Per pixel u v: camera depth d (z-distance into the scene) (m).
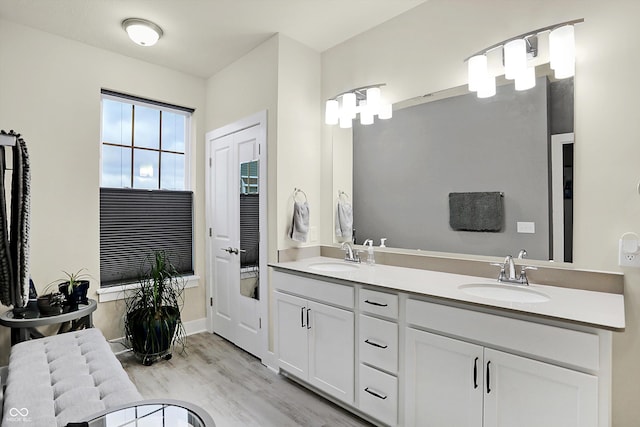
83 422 1.06
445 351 1.58
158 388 2.32
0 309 2.25
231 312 3.13
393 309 1.77
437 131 2.18
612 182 1.58
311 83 2.84
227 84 3.15
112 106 2.98
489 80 1.85
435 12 2.18
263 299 2.73
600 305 1.40
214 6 2.24
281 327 2.45
